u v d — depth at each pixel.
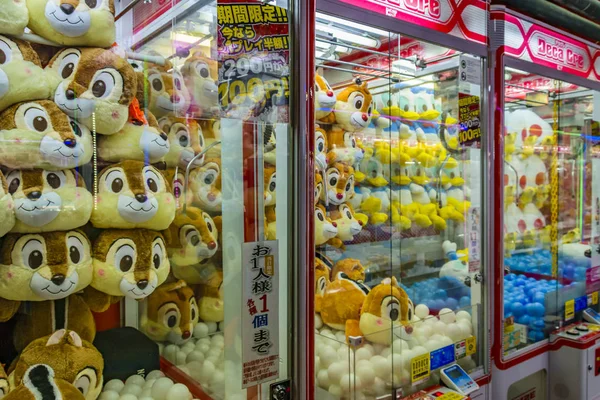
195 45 1.24
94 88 1.04
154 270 1.13
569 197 2.85
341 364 1.60
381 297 1.71
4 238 0.98
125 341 1.20
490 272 2.11
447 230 2.19
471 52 1.99
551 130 2.71
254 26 1.16
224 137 1.14
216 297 1.26
